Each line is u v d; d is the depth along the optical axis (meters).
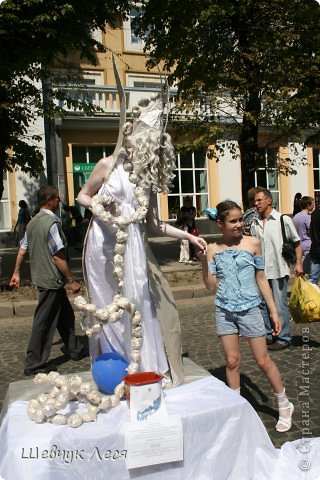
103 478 2.56
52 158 17.47
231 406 2.80
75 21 8.48
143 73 19.80
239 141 10.79
